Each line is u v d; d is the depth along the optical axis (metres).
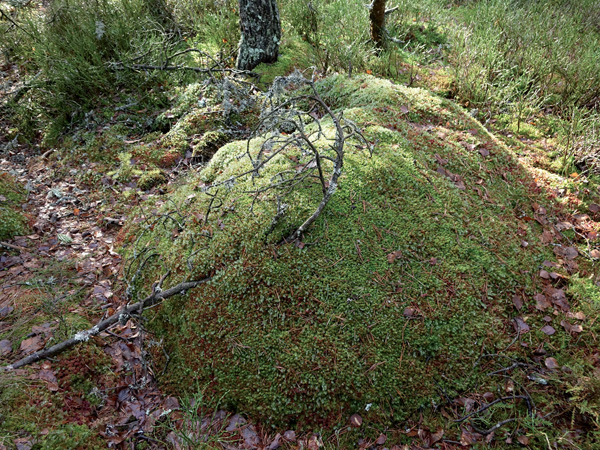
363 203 3.08
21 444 2.08
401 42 6.50
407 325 2.69
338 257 2.84
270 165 3.31
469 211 3.30
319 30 6.48
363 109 4.07
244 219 2.99
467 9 7.91
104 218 3.82
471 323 2.76
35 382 2.40
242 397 2.55
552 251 3.34
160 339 2.87
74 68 4.99
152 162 4.38
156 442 2.38
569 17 7.00
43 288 3.10
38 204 4.03
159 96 5.18
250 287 2.73
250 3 5.21
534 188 3.82
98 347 2.75
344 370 2.54
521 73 5.52
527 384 2.60
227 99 4.53
